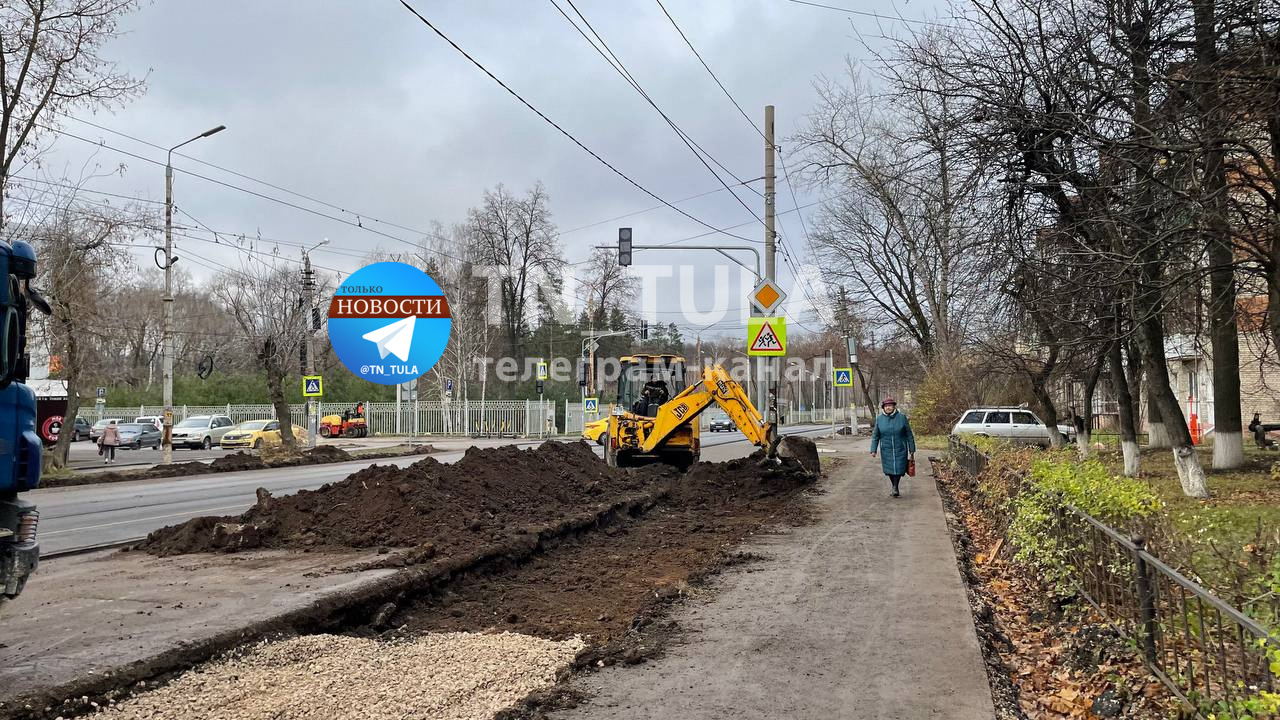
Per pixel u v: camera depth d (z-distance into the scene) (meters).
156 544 10.27
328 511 10.73
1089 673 5.76
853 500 15.45
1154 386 14.96
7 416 5.79
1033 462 10.20
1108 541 6.05
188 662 5.84
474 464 12.73
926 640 6.38
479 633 6.98
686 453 20.72
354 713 5.01
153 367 74.62
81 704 5.07
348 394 63.28
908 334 43.25
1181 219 10.62
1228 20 9.65
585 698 5.20
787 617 7.10
